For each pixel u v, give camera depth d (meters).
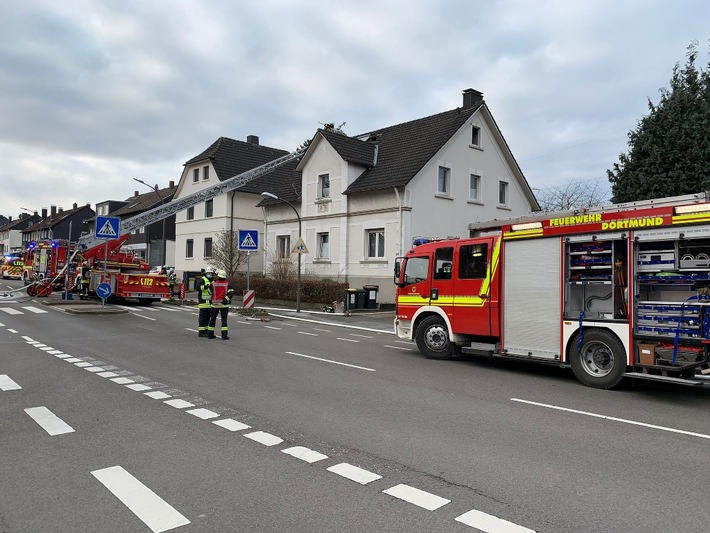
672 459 5.08
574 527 3.64
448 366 10.41
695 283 7.71
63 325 14.83
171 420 6.05
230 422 6.00
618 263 8.44
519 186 30.42
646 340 8.08
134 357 10.16
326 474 4.52
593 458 5.07
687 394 8.25
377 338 14.91
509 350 9.83
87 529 3.52
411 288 11.70
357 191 25.75
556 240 9.20
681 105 18.23
